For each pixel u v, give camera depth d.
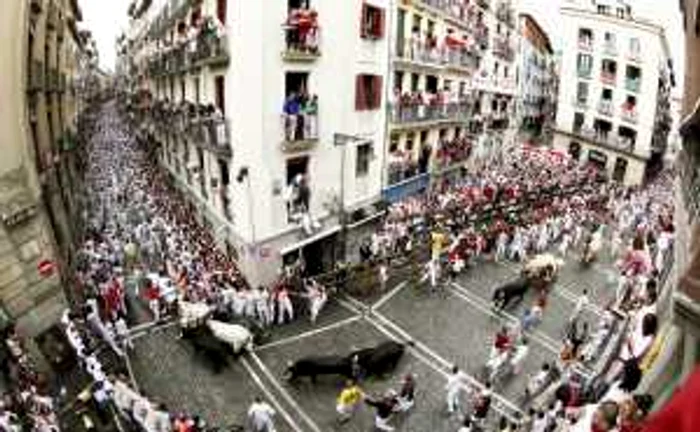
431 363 17.28
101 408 13.91
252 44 18.66
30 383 13.93
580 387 12.90
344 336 18.50
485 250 25.59
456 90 34.75
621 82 52.50
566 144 57.38
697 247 4.45
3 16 15.79
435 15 29.67
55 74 26.11
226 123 21.14
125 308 18.72
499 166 43.28
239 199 20.70
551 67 70.19
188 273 20.72
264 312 18.61
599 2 56.72
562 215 29.28
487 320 20.09
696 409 2.00
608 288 23.48
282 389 15.59
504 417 13.94
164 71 33.25
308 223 21.75
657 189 44.56
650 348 9.00
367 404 15.03
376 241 24.23
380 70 24.67
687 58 7.12
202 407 14.55
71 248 22.28
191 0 24.78
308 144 20.97
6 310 15.12
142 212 29.48
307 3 20.19
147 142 47.31
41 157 19.84
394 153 27.70
